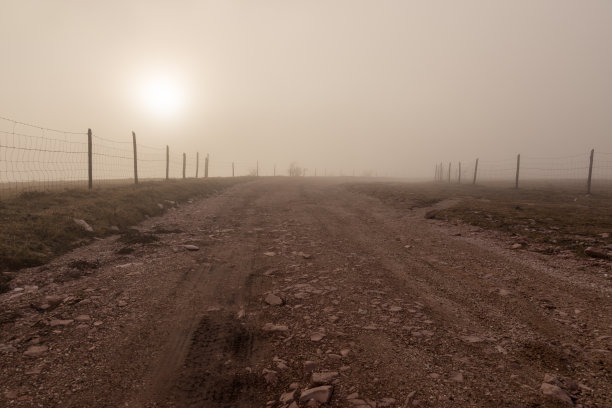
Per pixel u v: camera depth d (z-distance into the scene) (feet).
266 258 29.55
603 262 27.04
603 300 20.36
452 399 11.89
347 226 44.37
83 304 19.29
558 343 15.78
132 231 37.14
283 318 18.43
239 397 12.25
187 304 20.01
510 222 42.65
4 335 15.72
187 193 66.74
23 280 22.08
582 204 64.64
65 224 32.81
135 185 64.08
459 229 42.01
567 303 20.13
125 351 14.93
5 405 11.26
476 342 15.97
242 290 22.34
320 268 27.02
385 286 23.26
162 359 14.44
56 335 15.97
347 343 15.85
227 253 30.91
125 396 12.08
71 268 24.84
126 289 21.79
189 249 31.53
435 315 18.89
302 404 11.75
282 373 13.62
